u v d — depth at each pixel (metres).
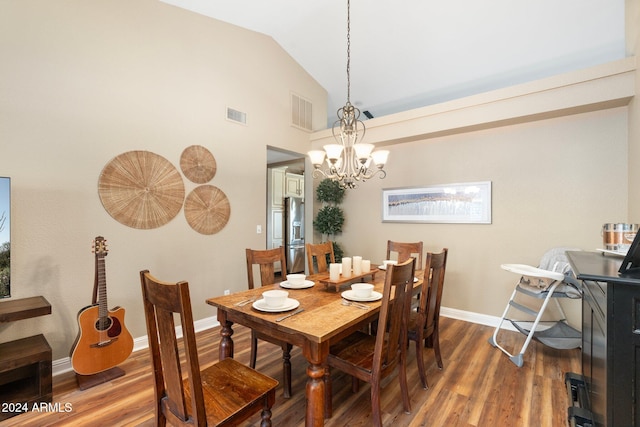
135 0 2.80
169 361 1.21
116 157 2.67
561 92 2.85
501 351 2.82
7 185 1.99
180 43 3.12
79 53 2.47
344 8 3.20
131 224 2.77
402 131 3.83
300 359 2.67
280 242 6.23
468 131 3.59
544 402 2.04
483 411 1.95
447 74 3.72
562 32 2.86
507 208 3.40
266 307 1.79
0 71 2.12
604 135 2.90
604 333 1.16
